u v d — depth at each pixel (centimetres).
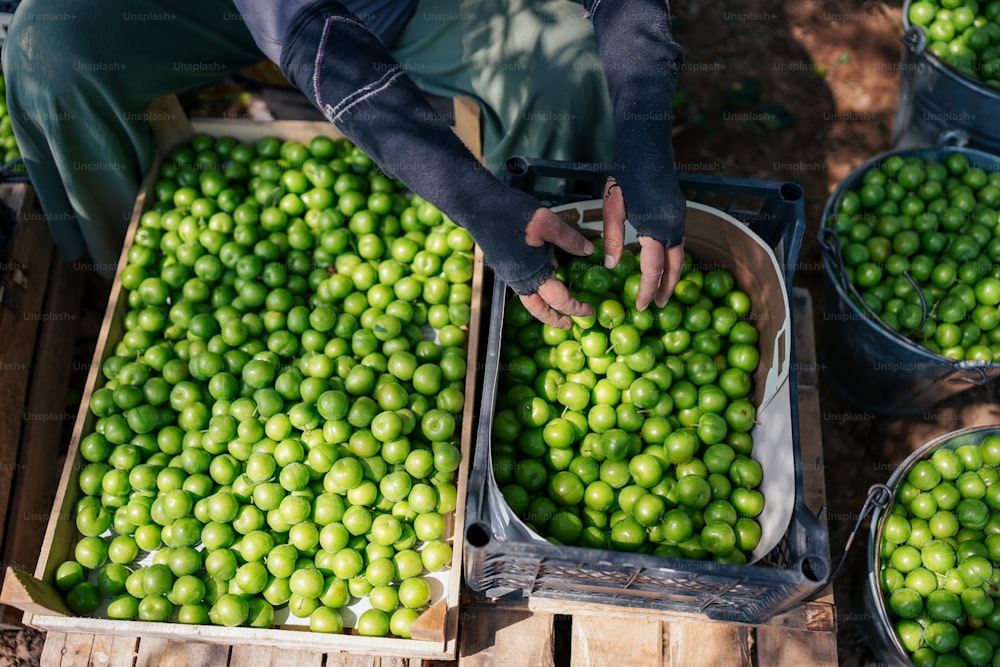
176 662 118
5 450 132
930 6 152
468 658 117
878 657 133
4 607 127
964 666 120
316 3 107
